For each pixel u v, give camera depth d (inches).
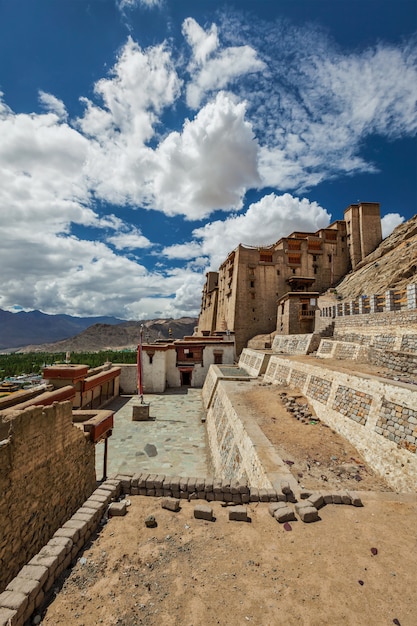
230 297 2092.8
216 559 219.3
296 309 1381.6
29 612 168.2
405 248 1604.3
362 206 2105.1
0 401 536.1
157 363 1471.5
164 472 637.9
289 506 288.7
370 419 438.0
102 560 216.8
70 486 404.8
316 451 441.7
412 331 655.8
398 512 282.5
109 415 533.3
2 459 277.9
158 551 227.1
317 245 2132.1
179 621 169.0
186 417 1058.1
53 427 368.2
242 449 496.4
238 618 171.0
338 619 171.3
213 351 1612.9
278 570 208.8
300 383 737.0
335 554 225.5
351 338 896.3
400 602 183.5
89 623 167.3
